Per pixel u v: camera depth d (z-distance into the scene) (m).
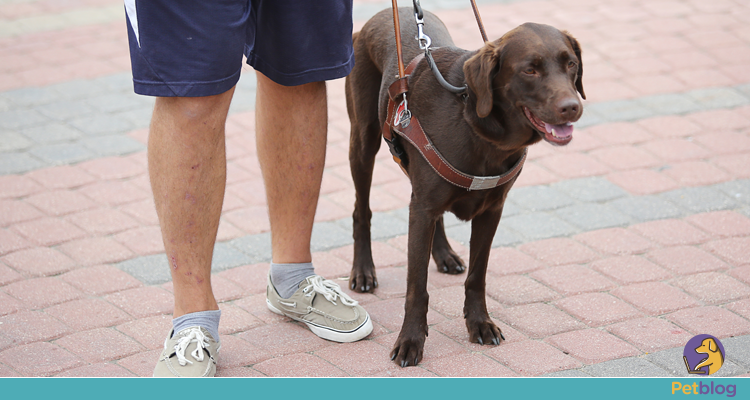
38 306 3.14
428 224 2.78
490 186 2.71
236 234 3.82
